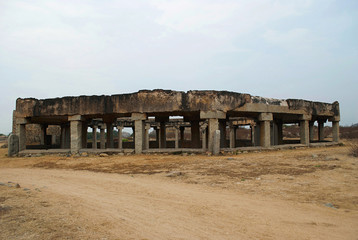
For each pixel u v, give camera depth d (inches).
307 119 769.6
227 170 396.2
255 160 488.1
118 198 252.7
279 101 708.0
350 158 474.3
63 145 889.5
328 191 257.3
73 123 670.5
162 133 810.8
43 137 943.7
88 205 227.3
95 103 653.9
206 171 396.2
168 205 225.9
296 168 389.4
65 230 162.6
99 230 166.1
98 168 474.0
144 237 156.6
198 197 250.4
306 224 176.2
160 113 679.7
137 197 255.3
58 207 216.2
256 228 170.7
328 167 385.7
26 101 701.9
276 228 170.1
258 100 665.6
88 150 660.1
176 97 613.0
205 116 605.3
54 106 681.0
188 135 1764.3
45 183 339.9
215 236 158.6
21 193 264.1
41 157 645.9
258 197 245.1
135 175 389.4
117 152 643.5
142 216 197.2
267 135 674.8
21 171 464.8
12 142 698.2
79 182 342.6
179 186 302.4
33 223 171.9
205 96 608.4
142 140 636.7
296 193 254.5
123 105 637.9
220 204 225.1
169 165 470.3
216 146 596.7
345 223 176.6
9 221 173.3
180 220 187.9
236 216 194.5
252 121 996.6
